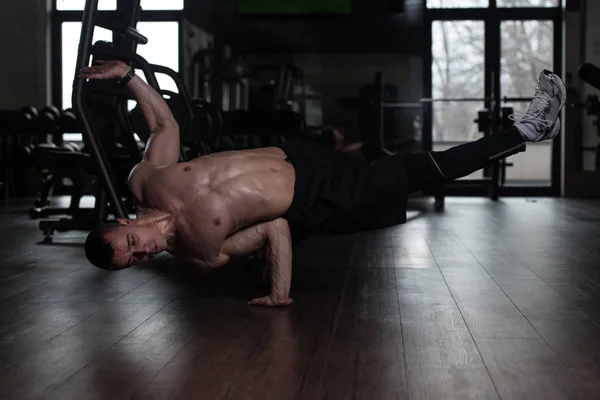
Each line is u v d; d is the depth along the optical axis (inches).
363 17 335.0
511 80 332.2
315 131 338.3
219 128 166.4
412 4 333.1
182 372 69.0
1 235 185.0
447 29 333.4
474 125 334.6
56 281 119.0
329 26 336.8
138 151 180.1
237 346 78.1
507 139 97.7
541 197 325.7
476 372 68.6
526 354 74.7
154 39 341.1
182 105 147.3
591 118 320.2
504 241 169.5
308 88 339.3
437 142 336.8
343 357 73.7
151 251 86.4
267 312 94.7
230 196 89.3
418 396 62.0
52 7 348.5
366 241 170.6
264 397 61.9
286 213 94.5
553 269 129.0
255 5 337.4
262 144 257.8
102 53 133.7
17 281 119.3
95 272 127.9
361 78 338.0
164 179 90.3
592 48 319.0
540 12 327.3
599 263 135.9
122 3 157.3
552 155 330.0
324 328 85.9
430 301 101.5
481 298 103.5
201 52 329.7
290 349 76.9
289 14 337.1
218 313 94.3
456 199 313.3
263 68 330.6
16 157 293.6
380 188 94.0
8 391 64.3
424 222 215.3
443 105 335.0
